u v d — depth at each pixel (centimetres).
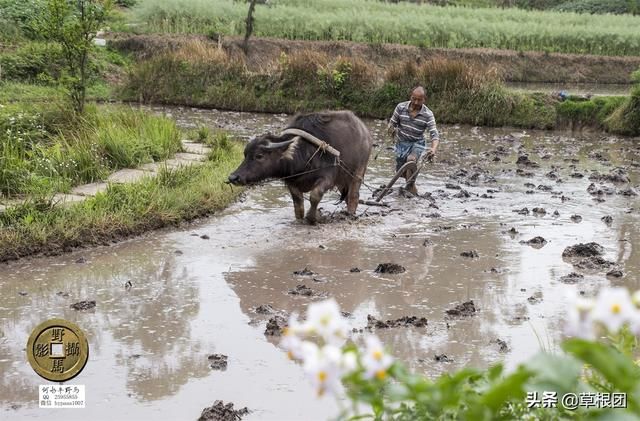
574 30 3016
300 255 830
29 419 482
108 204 914
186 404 507
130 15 2920
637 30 3117
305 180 926
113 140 1153
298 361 576
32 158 1046
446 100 1964
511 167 1378
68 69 1514
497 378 277
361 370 246
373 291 727
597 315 234
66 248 818
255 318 654
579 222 998
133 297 696
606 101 1909
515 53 2800
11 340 598
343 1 3353
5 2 2414
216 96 2073
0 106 1226
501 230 951
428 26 2900
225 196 1033
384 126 1862
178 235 892
